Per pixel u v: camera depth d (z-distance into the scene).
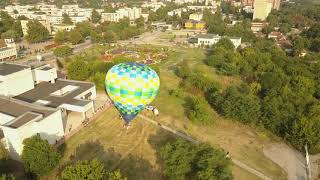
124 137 72.81
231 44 170.00
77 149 66.62
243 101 82.75
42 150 55.34
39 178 56.34
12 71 81.81
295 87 104.75
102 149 67.19
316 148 67.69
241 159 66.12
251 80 121.44
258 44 182.88
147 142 70.88
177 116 85.88
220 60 141.00
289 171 62.62
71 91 88.38
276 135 77.50
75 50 174.25
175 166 54.28
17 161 61.38
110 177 48.25
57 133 68.81
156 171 59.97
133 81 69.75
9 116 65.94
